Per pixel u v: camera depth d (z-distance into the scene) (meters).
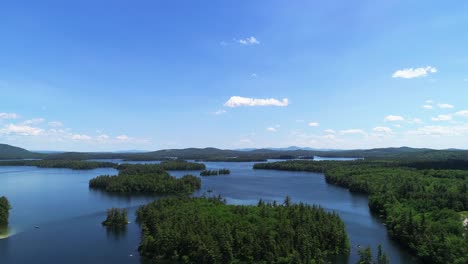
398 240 171.12
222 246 146.50
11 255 157.88
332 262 147.25
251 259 144.25
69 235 187.75
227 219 173.25
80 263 149.00
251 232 154.62
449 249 139.88
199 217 173.88
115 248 166.88
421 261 146.50
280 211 185.75
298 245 149.25
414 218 178.50
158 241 156.62
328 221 170.38
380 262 138.38
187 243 151.12
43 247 168.50
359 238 176.00
